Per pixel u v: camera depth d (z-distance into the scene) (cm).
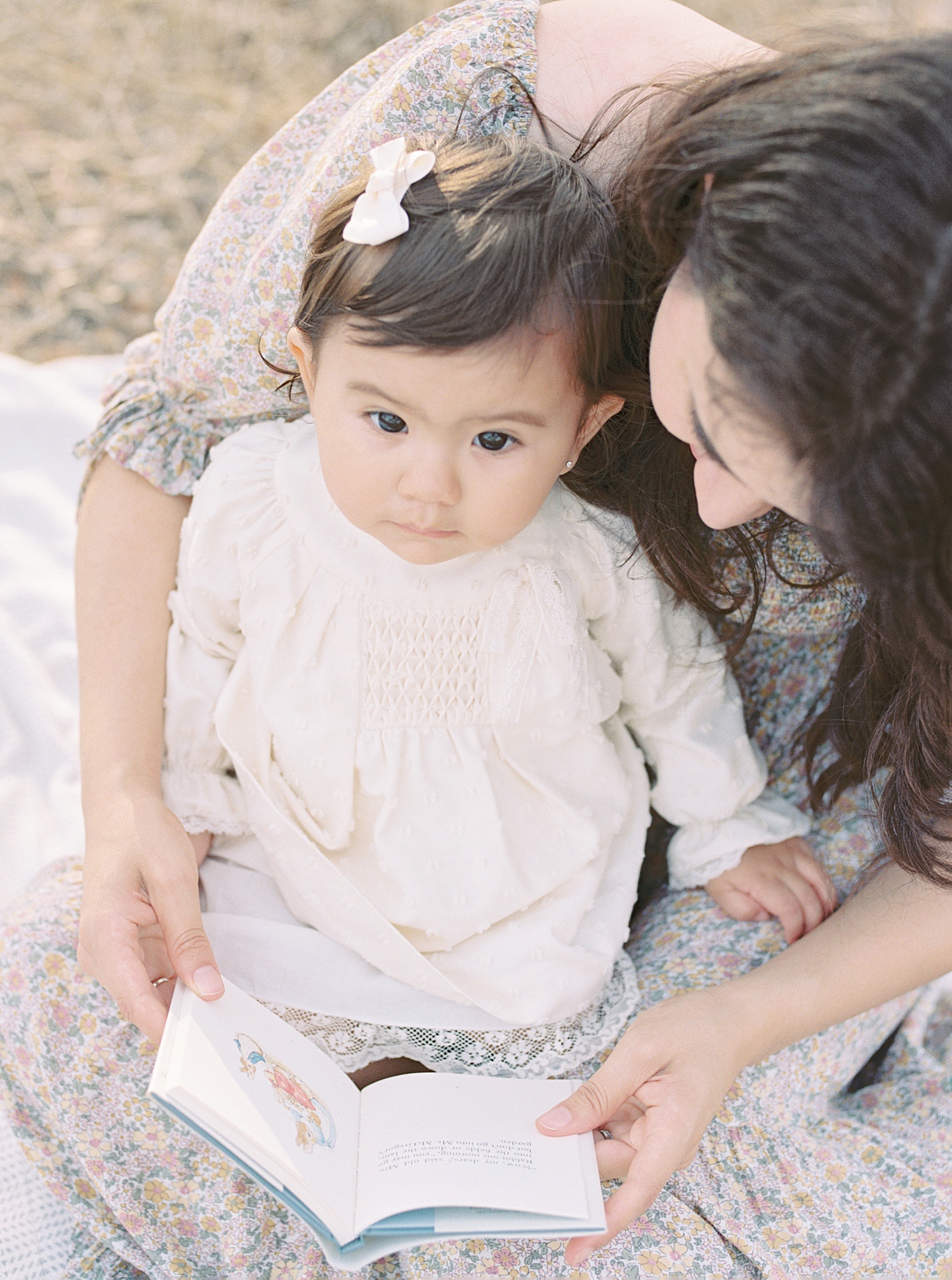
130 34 347
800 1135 128
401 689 123
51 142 315
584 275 100
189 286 128
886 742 118
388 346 97
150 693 130
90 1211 124
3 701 184
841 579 118
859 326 77
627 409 113
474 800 124
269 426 130
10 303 281
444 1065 123
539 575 121
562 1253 116
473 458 103
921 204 77
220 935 124
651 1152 106
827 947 123
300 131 128
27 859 165
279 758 126
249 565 124
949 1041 150
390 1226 100
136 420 135
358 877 126
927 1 329
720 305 82
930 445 79
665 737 135
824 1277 119
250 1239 117
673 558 122
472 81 115
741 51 118
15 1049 122
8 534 211
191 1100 96
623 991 128
